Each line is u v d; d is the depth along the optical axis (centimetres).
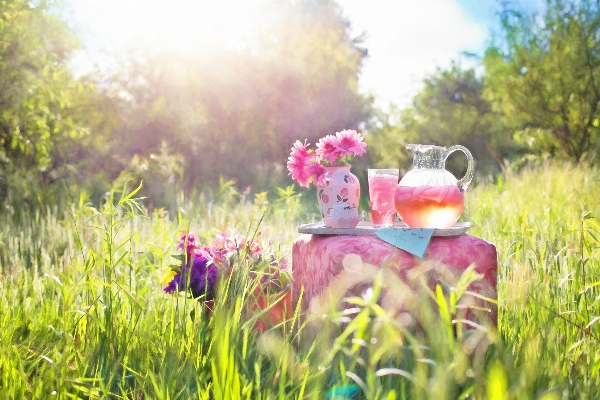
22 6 868
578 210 560
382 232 302
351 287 290
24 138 873
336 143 333
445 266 290
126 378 269
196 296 364
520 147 2219
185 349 276
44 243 566
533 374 186
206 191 1109
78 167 996
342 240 304
